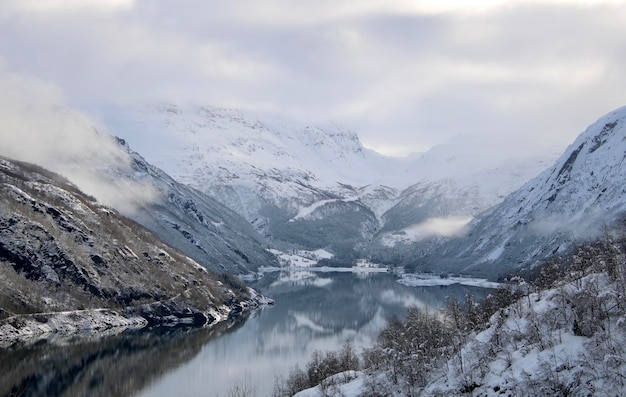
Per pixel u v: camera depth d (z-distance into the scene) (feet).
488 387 312.29
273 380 519.19
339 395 369.71
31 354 559.79
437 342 401.08
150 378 521.24
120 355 593.42
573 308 337.11
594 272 390.63
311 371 463.01
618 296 322.14
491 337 355.36
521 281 466.29
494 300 515.09
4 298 643.86
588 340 303.89
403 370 357.82
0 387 455.63
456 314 483.10
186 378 524.52
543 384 289.74
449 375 340.18
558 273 472.85
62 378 498.69
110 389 482.28
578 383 282.97
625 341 293.43
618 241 536.01
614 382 272.92
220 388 492.13
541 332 333.42
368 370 403.13
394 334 481.87
